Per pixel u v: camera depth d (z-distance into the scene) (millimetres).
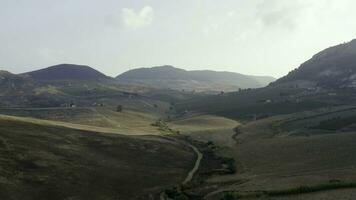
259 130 166750
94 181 80312
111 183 80750
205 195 73312
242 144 135125
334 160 92500
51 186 73688
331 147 107250
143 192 77062
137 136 135125
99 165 91875
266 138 144125
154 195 75375
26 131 106312
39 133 107500
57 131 115375
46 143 99750
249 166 98562
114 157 101500
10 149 88000
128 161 99812
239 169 96250
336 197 61031
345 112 189375
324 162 92062
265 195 66500
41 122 126500
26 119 126500
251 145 129625
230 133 165500
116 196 73812
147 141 126125
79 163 90250
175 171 94562
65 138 109562
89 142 111500
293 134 145625
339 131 142500
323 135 130875
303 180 74938
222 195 69688
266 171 90438
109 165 93312
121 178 84625
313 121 173125
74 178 79938
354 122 157250
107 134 126625
